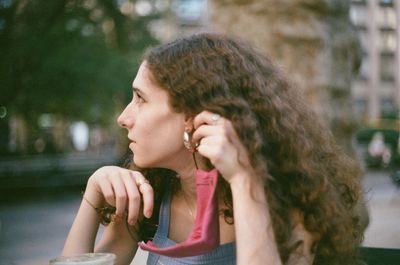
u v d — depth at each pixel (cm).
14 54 918
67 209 1070
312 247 111
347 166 124
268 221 99
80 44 1212
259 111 110
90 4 1109
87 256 102
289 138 110
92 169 1639
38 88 1162
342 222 112
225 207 116
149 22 1362
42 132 2158
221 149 99
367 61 3419
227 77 109
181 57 111
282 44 333
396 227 547
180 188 126
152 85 112
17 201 1195
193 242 96
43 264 544
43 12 898
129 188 116
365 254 145
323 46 335
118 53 1289
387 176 1738
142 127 112
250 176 100
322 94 332
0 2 880
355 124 360
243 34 341
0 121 1302
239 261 96
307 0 331
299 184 109
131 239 132
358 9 2983
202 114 104
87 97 1297
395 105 3550
